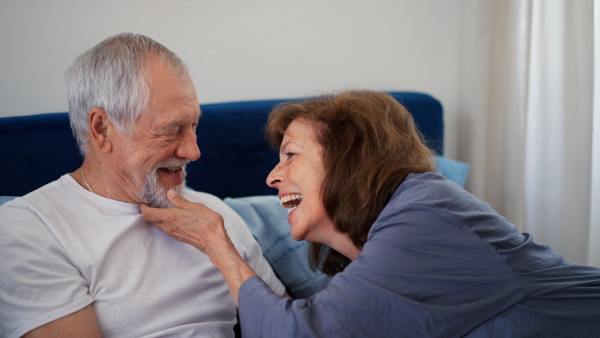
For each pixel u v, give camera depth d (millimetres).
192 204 1224
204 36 1889
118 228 1219
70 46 1649
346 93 1313
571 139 2412
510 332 1060
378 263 1027
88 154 1252
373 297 998
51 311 1067
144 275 1223
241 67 1990
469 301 1032
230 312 1360
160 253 1269
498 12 2350
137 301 1186
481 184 2445
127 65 1156
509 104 2395
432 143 2178
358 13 2205
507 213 2482
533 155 2498
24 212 1165
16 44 1569
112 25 1705
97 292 1160
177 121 1195
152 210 1225
